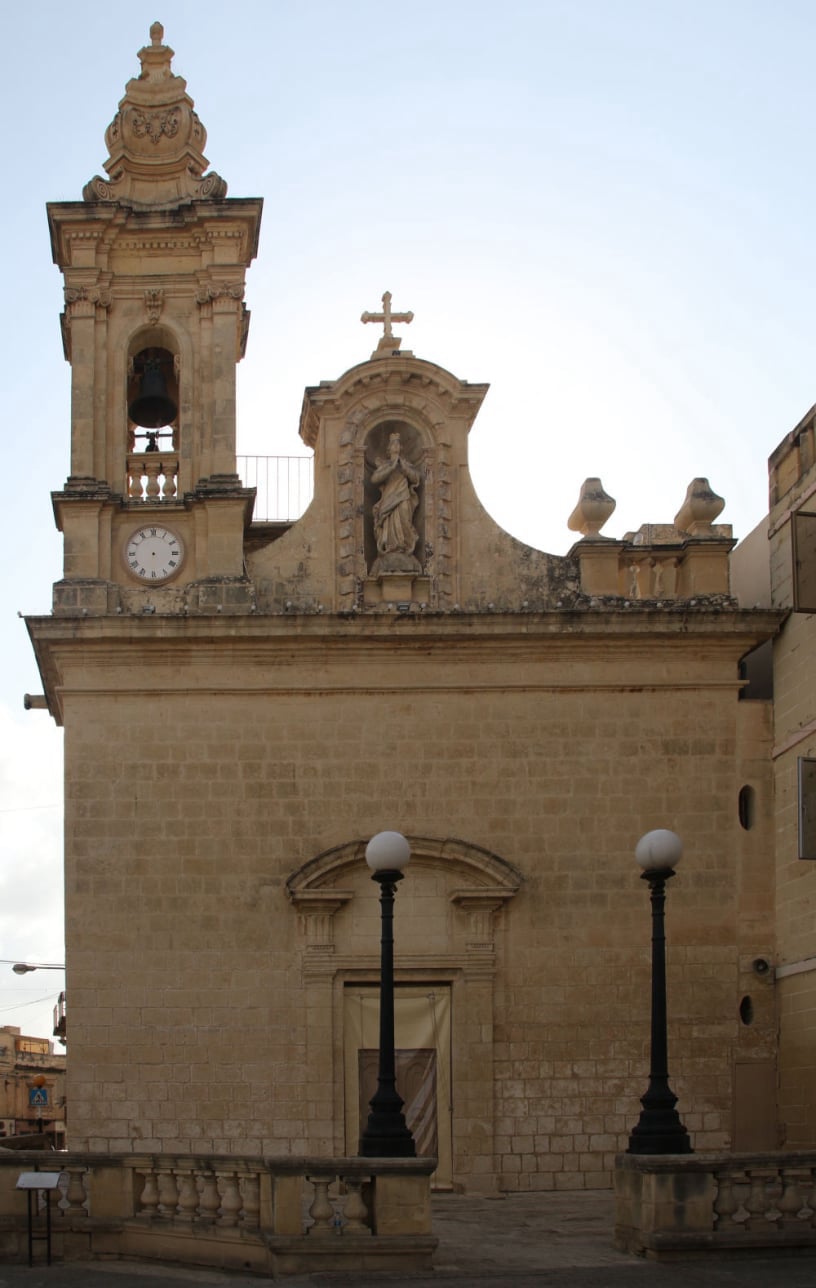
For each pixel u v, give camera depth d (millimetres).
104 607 28406
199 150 31016
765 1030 28000
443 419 29625
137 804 27797
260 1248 18734
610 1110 27344
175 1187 20422
